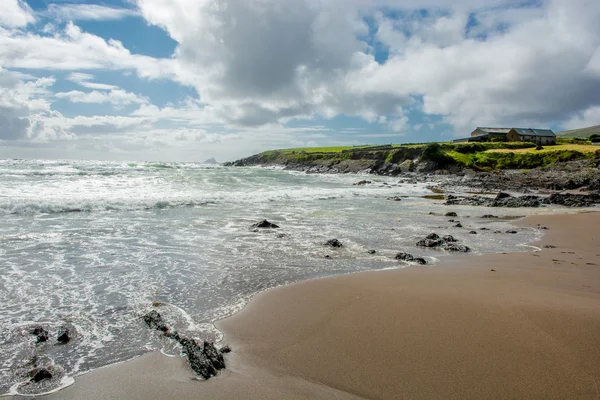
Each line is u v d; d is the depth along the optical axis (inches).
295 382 207.5
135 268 426.6
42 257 456.4
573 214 1011.9
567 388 199.0
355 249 557.9
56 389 197.6
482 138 4407.0
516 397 191.8
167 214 843.4
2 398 188.7
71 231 616.7
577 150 2982.3
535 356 232.8
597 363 224.2
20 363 222.1
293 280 399.5
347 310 311.9
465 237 679.7
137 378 209.5
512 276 420.5
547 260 505.4
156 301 326.6
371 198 1413.6
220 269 434.9
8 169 1939.0
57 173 1769.2
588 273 436.5
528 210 1108.5
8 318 283.3
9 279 371.6
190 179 1857.8
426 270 447.2
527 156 3058.6
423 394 195.5
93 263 440.1
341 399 191.9
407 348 245.4
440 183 2352.4
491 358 231.0
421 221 864.3
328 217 893.2
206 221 772.6
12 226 636.7
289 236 646.5
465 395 194.1
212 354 227.6
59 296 332.5
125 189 1285.7
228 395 195.2
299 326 280.7
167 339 257.9
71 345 245.3
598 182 1835.6
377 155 4116.6
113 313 298.7
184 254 500.1
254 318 295.0
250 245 567.8
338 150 5743.1
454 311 307.7
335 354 238.4
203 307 316.8
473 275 424.2
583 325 277.4
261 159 6284.5
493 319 290.5
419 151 3740.2
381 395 195.2
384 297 343.3
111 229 648.4
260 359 232.1
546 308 311.1
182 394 195.3
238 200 1172.5
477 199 1307.8
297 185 1875.0
